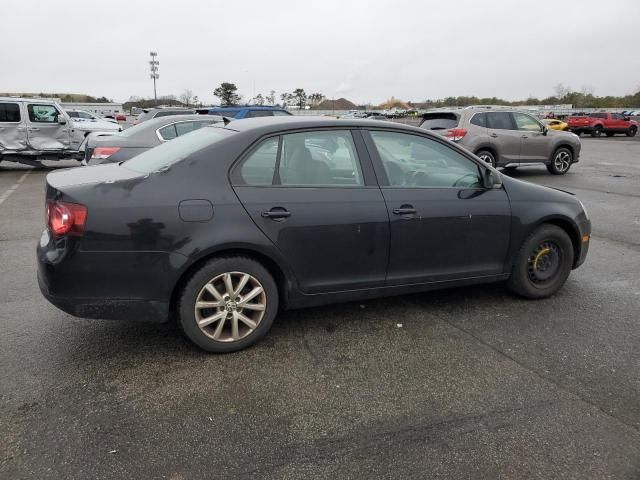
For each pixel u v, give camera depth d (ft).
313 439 8.50
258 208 10.91
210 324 11.10
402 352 11.56
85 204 9.87
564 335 12.49
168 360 11.02
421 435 8.63
